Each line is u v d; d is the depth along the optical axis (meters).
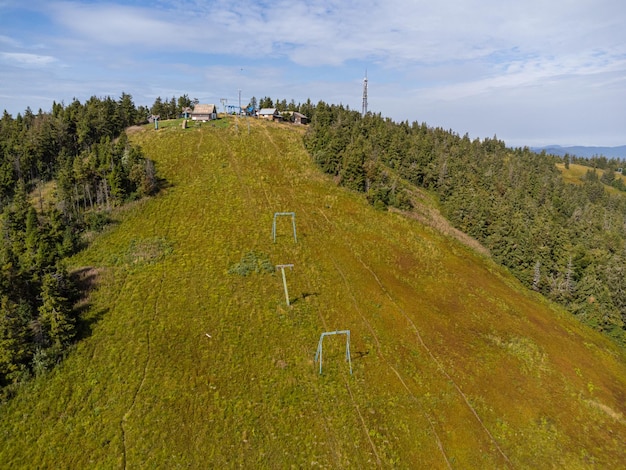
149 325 47.94
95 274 55.38
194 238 65.38
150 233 65.62
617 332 68.75
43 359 41.94
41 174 91.06
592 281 76.12
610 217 146.38
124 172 76.25
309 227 72.94
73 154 100.31
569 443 42.56
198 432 36.81
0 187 79.62
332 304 55.12
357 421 39.72
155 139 105.38
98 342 45.34
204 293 53.75
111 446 35.25
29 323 44.25
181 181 83.75
